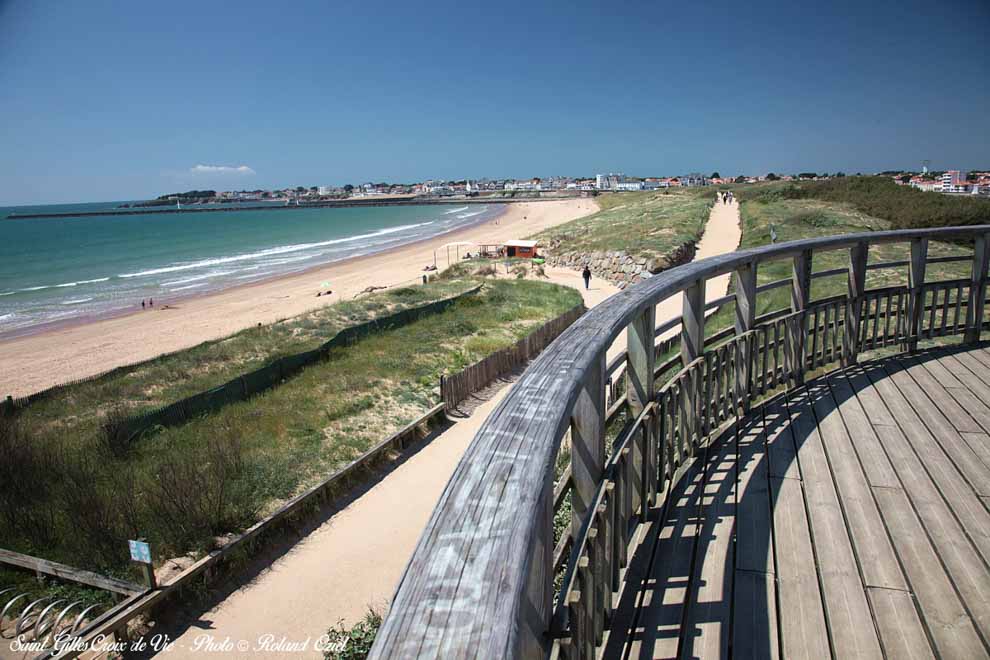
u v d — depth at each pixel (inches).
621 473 84.7
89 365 837.2
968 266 557.3
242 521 317.7
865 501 110.6
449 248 2206.0
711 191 3193.9
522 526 32.4
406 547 315.9
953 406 154.6
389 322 757.9
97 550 288.5
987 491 112.2
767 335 158.6
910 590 86.2
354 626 245.8
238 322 1082.1
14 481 339.6
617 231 1633.9
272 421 455.5
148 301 1346.0
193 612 265.1
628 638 77.6
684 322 124.9
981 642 75.7
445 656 24.3
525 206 5944.9
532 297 986.1
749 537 100.8
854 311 188.2
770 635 78.4
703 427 135.3
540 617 38.6
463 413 503.8
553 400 47.4
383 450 418.0
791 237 1082.1
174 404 449.1
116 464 375.9
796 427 145.5
